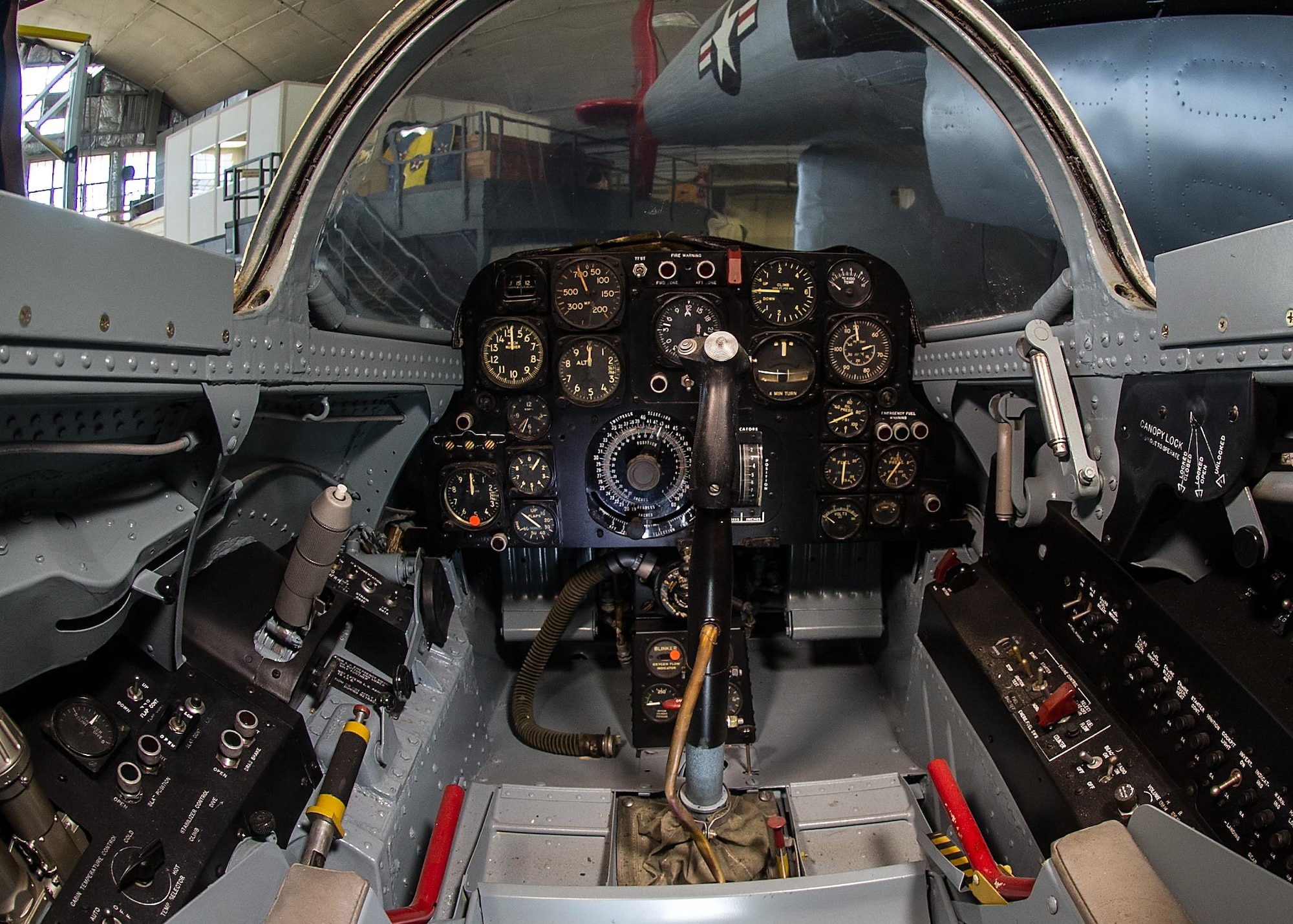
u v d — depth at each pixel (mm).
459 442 2906
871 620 3258
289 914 1312
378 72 1794
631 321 2900
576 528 2967
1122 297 1805
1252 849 1402
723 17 3033
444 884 2146
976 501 3062
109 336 1131
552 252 2992
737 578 3268
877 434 2891
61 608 1274
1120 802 1687
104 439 1375
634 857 2279
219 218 6184
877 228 3346
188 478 1615
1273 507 1533
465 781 2615
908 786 2469
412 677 2357
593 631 3309
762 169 3576
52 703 1432
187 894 1298
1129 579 1873
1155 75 2559
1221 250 1425
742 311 2906
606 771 2768
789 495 2971
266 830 1496
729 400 1820
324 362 1916
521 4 2709
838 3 2559
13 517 1258
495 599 3432
